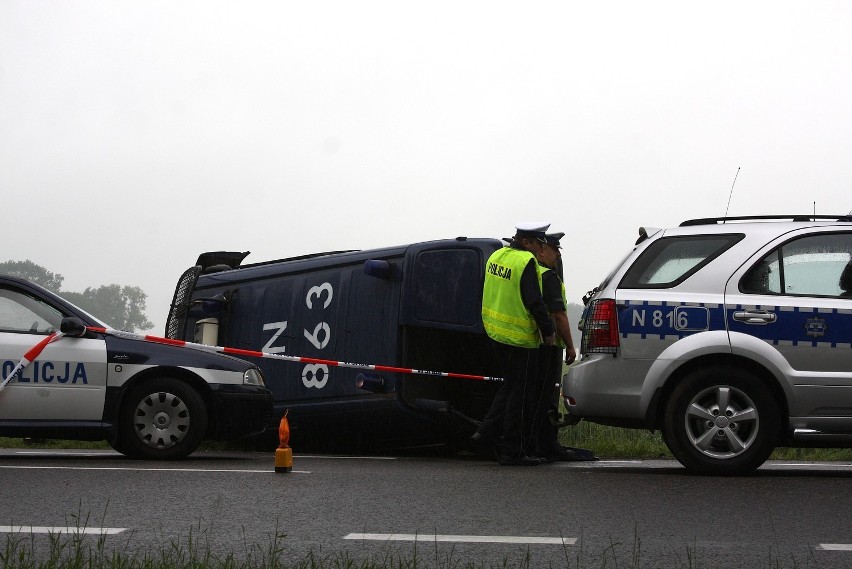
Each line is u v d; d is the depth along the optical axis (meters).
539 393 10.81
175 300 14.77
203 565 5.04
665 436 9.06
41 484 8.22
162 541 5.89
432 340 12.57
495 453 11.26
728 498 7.50
